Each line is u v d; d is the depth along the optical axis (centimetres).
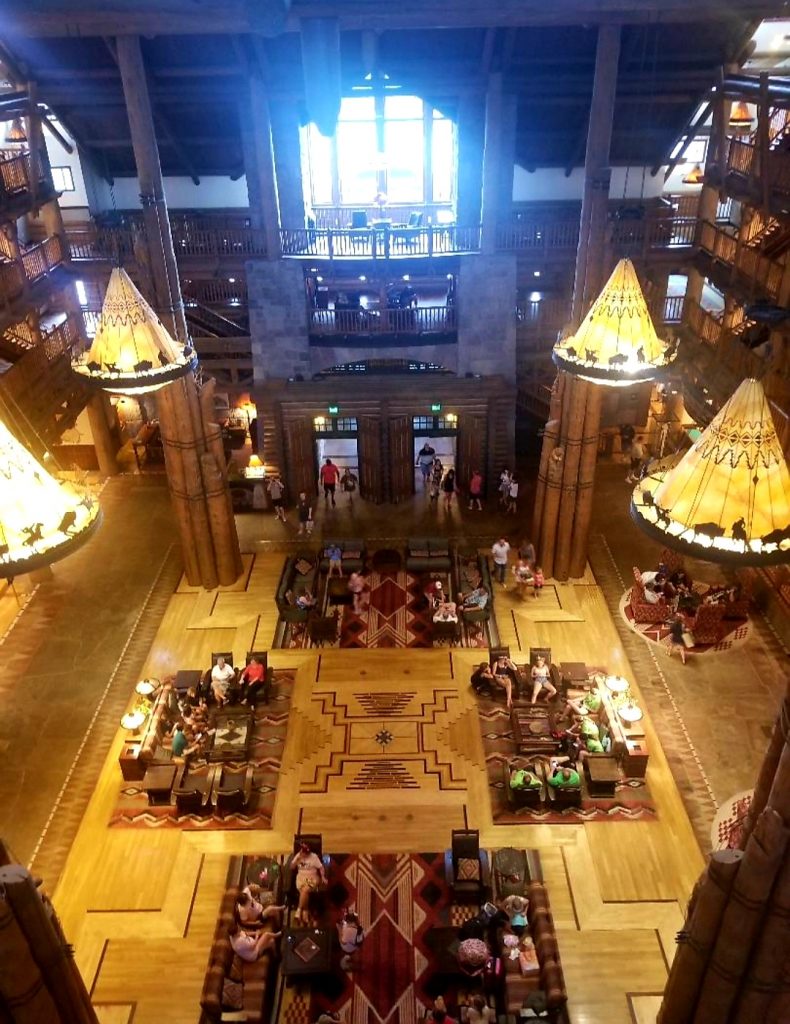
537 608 2106
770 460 838
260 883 1387
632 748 1598
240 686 1800
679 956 1018
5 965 830
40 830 1533
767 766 907
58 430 2306
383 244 2295
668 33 1966
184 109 2206
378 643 2000
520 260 2344
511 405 2502
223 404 3052
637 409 2869
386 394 2466
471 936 1295
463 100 2200
